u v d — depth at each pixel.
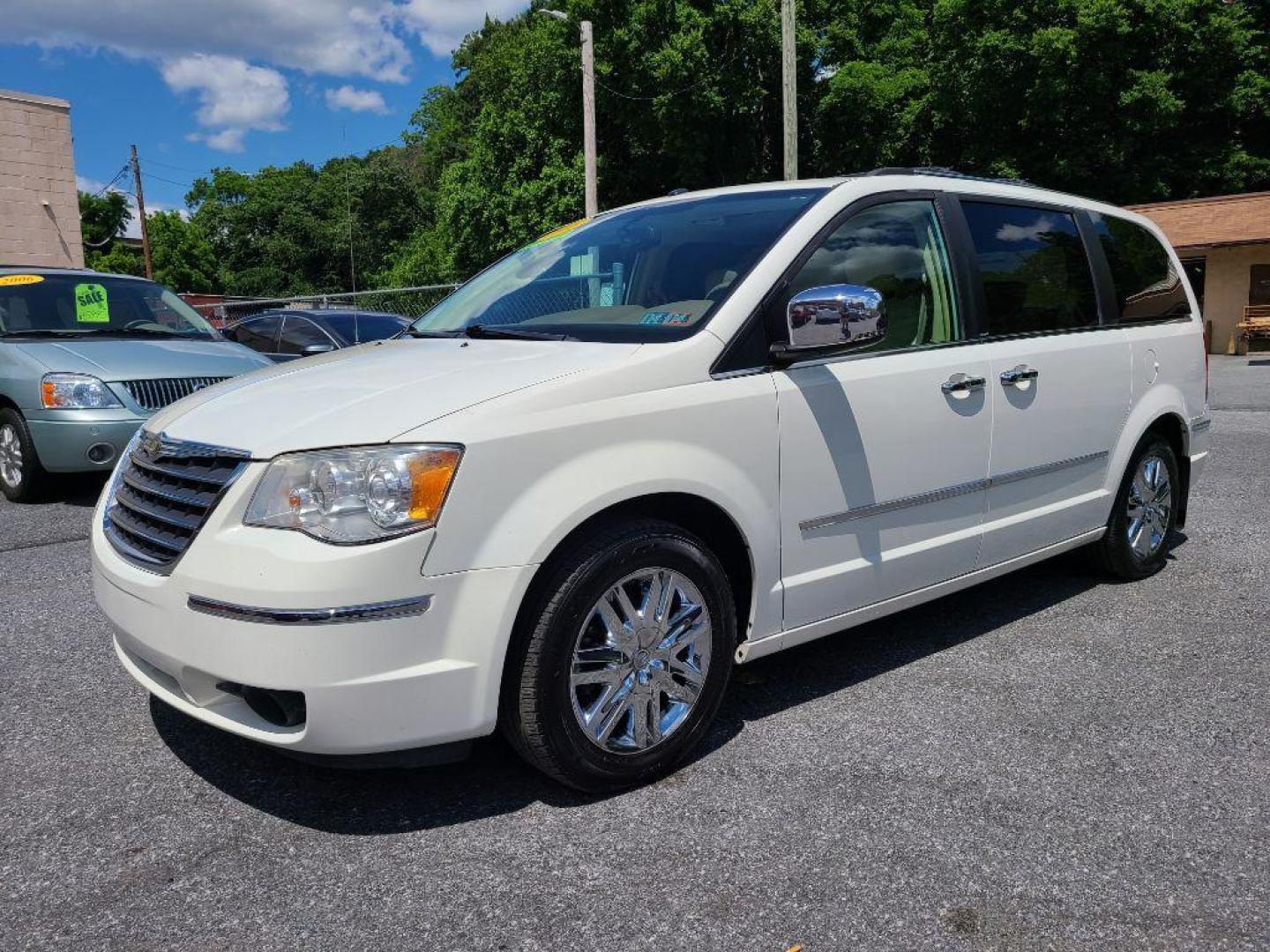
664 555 2.82
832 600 3.33
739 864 2.47
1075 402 4.21
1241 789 2.84
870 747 3.11
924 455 3.54
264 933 2.23
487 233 36.72
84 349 6.80
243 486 2.51
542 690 2.62
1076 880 2.40
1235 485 7.46
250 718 2.59
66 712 3.42
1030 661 3.85
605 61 31.53
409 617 2.43
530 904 2.32
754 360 3.08
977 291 3.84
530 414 2.61
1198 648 3.98
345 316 10.57
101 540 2.97
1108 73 28.27
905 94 31.41
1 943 2.19
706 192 3.95
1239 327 23.31
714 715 3.03
